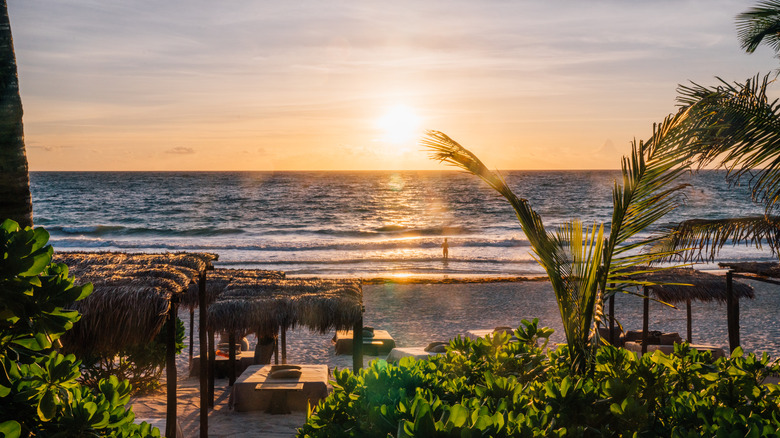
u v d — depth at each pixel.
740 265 11.33
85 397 2.40
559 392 3.30
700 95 5.66
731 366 3.95
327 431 3.50
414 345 14.77
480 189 128.88
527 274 30.19
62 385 2.18
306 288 9.09
